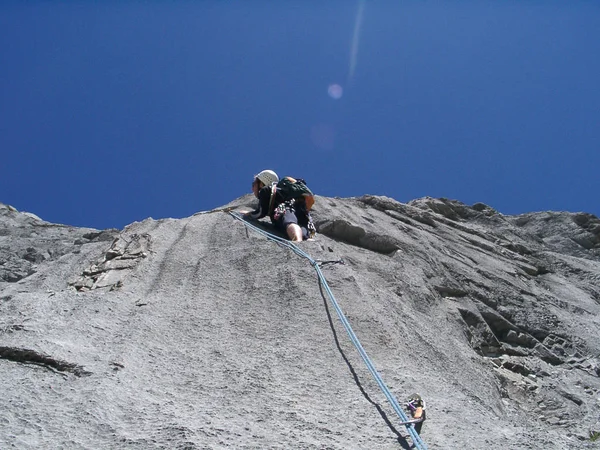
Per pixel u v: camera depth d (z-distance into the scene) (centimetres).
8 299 610
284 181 878
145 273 670
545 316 921
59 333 491
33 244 1162
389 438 394
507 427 446
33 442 349
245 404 427
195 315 570
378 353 523
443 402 458
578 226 1520
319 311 571
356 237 923
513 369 745
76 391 411
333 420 412
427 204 1353
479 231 1262
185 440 360
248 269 669
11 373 428
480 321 820
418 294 802
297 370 481
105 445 354
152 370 466
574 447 443
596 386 755
